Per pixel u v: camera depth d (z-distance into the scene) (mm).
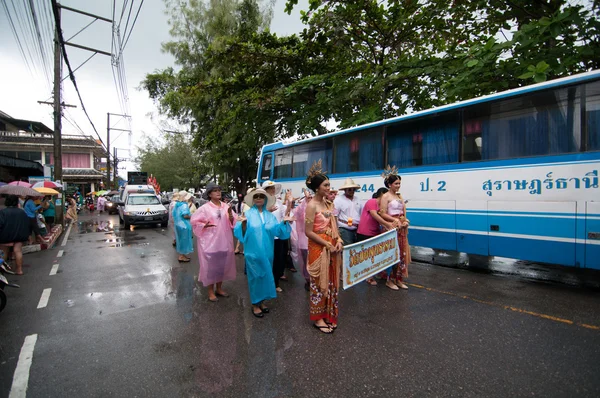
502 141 5820
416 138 7145
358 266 4113
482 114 6109
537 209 5359
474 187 6145
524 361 3135
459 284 5668
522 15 8148
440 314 4336
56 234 12641
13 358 3465
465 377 2904
